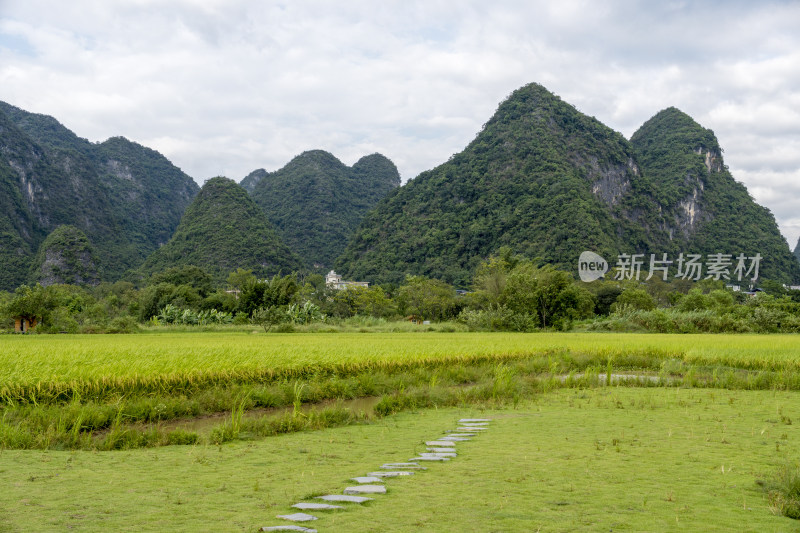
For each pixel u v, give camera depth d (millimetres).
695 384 20203
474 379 21844
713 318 51844
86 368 15852
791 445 9844
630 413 14109
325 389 17891
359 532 5363
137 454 9969
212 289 98812
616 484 7266
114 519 5891
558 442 10422
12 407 13039
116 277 162500
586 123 156625
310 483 7570
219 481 7785
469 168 160000
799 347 29156
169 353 20391
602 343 32562
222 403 15484
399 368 21656
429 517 5852
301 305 70312
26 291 48906
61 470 8594
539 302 59062
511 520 5738
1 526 5641
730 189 170375
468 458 9109
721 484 7242
